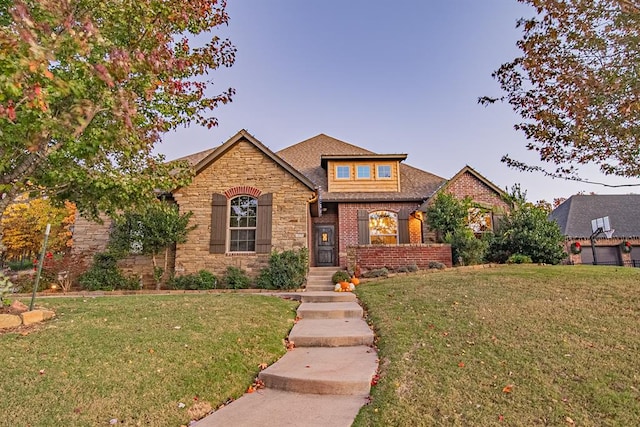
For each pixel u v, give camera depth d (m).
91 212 7.96
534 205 15.46
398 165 18.38
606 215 24.64
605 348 4.98
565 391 3.96
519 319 6.28
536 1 5.16
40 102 3.79
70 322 6.11
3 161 5.18
